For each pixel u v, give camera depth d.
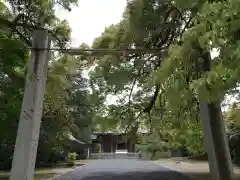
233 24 2.70
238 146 25.08
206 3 2.92
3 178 15.20
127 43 12.22
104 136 51.97
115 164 28.64
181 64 3.34
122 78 13.65
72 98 37.31
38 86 9.66
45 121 21.39
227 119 25.09
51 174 18.11
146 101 16.25
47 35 10.28
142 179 15.56
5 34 11.36
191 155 37.22
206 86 2.86
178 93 3.33
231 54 2.72
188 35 3.14
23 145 9.23
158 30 10.68
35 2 12.98
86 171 20.45
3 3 12.61
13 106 12.01
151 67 14.82
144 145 22.69
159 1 9.86
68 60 13.14
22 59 10.45
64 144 26.55
